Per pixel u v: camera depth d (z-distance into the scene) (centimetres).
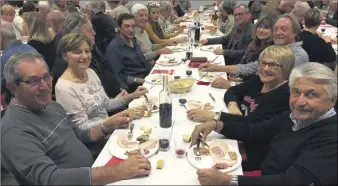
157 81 267
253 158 184
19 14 599
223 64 326
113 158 153
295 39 267
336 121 130
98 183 133
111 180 133
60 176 132
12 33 308
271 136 175
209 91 245
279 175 129
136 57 351
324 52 348
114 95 310
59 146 162
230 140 173
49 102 157
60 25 396
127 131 181
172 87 237
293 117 144
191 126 186
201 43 439
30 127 149
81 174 132
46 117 162
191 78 263
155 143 163
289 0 441
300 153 135
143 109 201
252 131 176
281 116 173
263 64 197
